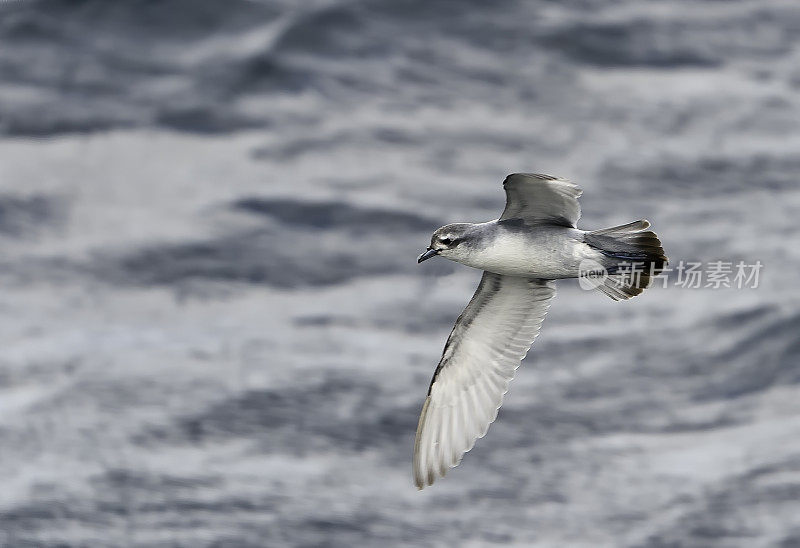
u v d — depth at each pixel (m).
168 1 25.25
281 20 25.33
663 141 22.97
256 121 23.30
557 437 15.40
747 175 21.98
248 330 17.83
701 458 14.90
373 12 25.70
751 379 16.50
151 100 23.69
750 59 25.61
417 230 20.39
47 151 22.36
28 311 18.23
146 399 16.11
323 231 20.33
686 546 13.43
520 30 25.72
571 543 13.57
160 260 19.55
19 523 13.64
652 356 17.12
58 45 24.59
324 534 13.70
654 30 26.09
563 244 9.51
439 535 13.73
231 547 13.42
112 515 13.89
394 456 15.12
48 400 16.02
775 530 13.55
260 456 15.02
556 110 23.83
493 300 10.27
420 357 17.17
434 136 23.03
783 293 18.36
